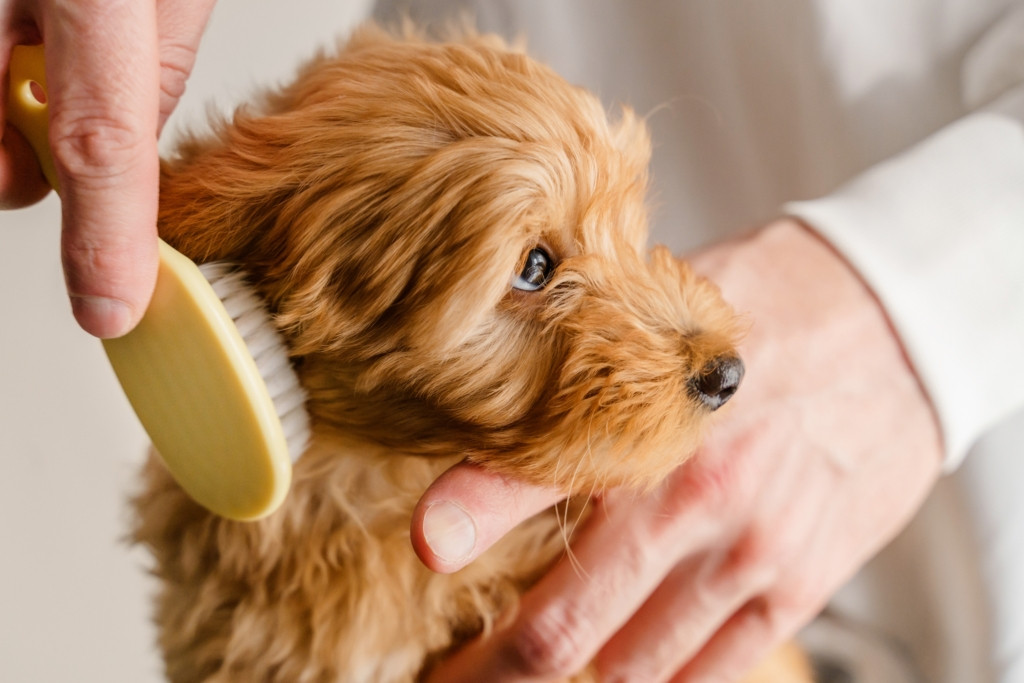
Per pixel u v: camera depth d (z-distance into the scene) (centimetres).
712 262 140
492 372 96
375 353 94
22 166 88
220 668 121
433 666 119
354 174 93
